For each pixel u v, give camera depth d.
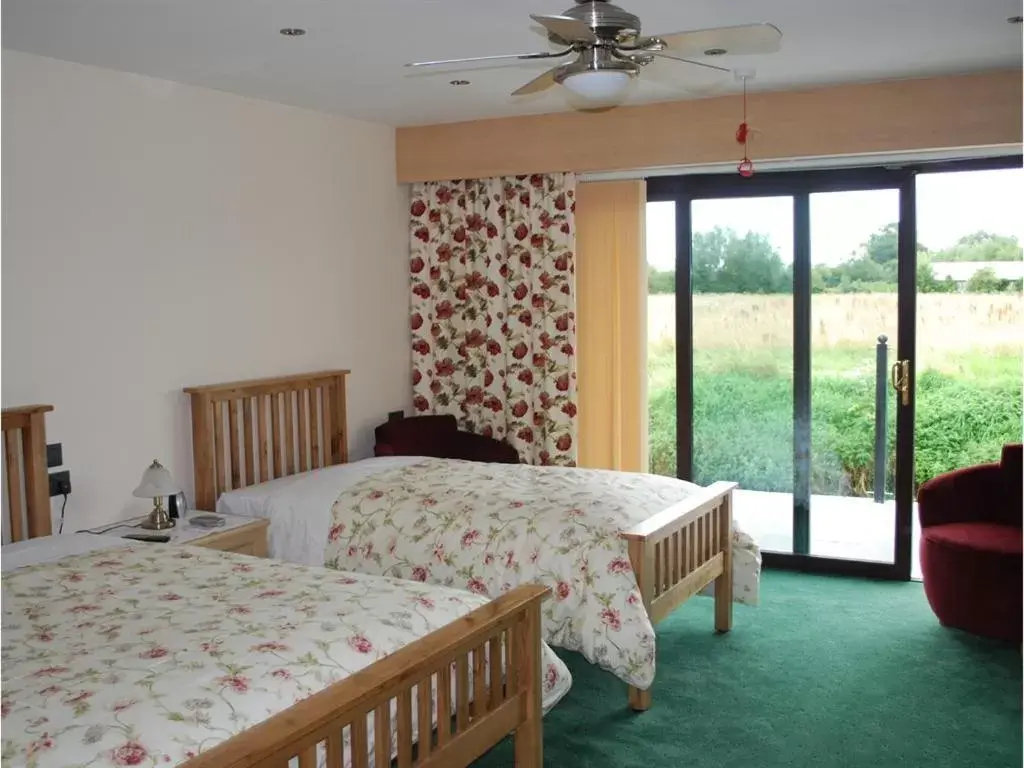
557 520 3.59
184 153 4.23
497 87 4.40
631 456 5.28
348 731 2.23
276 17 3.25
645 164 4.88
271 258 4.70
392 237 5.51
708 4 3.18
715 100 4.71
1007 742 3.17
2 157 3.50
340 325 5.16
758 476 5.25
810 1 3.16
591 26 2.52
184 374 4.27
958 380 4.88
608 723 3.34
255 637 2.36
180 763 1.83
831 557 5.11
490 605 2.54
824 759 3.07
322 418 4.99
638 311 5.20
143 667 2.17
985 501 4.45
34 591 2.75
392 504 3.95
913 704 3.46
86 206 3.82
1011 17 3.37
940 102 4.32
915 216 4.77
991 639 4.08
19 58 3.56
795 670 3.78
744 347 5.20
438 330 5.56
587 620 3.37
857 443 5.04
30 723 1.92
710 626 4.29
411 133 5.42
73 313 3.78
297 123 4.83
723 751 3.13
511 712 2.62
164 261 4.16
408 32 3.47
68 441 3.78
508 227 5.33
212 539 3.76
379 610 2.58
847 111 4.47
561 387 5.26
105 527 3.85
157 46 3.58
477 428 5.53
